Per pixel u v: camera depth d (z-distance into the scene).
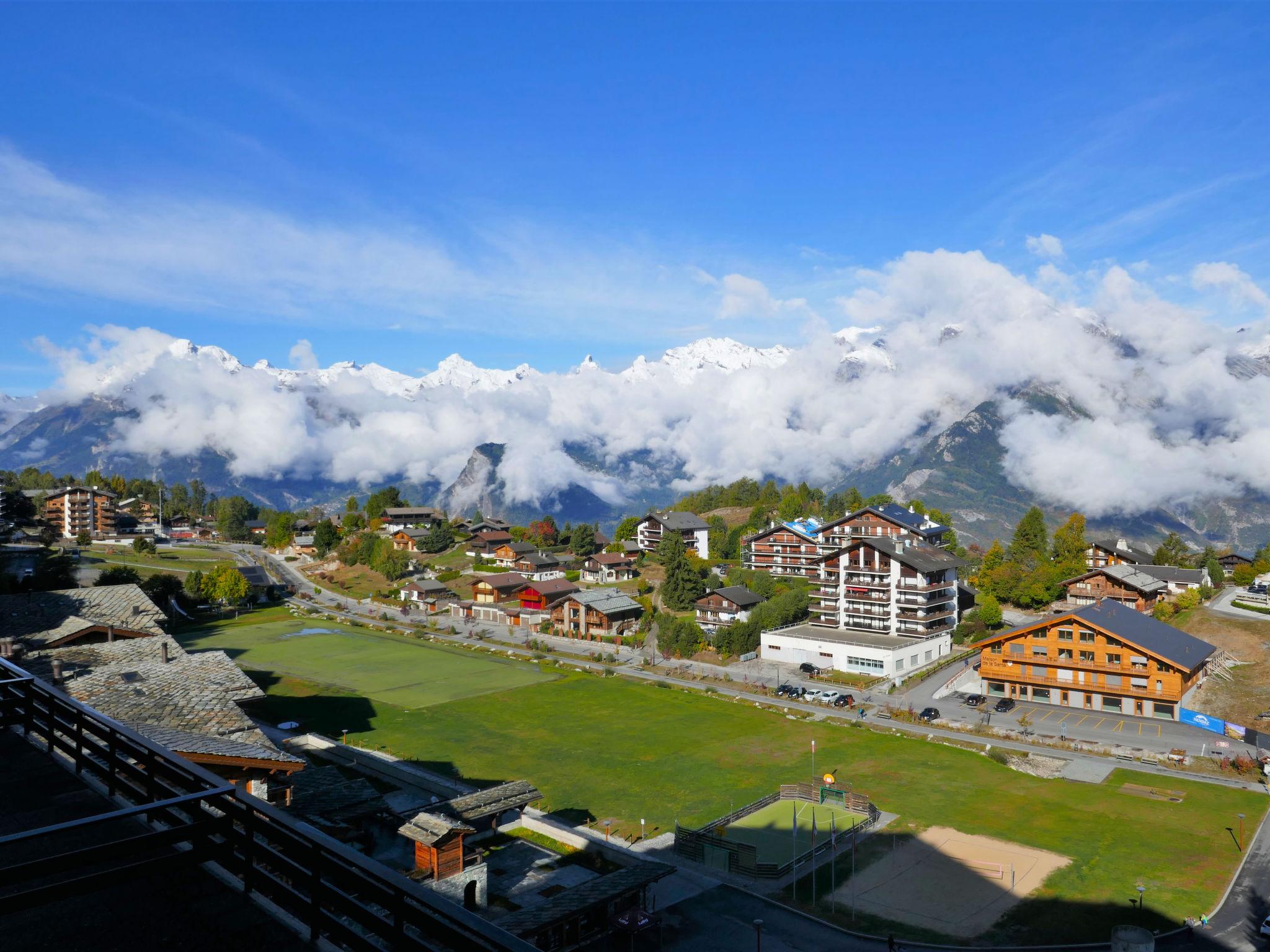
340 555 190.62
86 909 8.75
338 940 7.85
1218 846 49.81
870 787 59.88
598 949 37.31
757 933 39.47
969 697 84.75
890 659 94.56
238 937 8.15
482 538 188.75
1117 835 51.34
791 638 102.69
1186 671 76.75
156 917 8.58
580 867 45.38
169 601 130.38
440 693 87.81
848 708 82.31
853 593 108.69
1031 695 85.56
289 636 120.81
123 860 10.00
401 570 169.12
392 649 111.62
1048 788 59.88
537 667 101.19
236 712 44.03
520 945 5.90
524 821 51.47
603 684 92.19
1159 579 127.19
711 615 121.19
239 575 143.12
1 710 14.39
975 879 45.31
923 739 71.88
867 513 132.62
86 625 63.44
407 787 56.81
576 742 70.56
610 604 120.88
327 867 7.79
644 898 41.03
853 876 45.69
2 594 70.62
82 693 43.28
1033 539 146.12
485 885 41.00
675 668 99.94
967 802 56.88
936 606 106.12
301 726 74.69
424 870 39.88
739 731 74.12
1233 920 41.25
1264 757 65.06
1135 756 66.75
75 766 12.62
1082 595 115.31
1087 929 40.16
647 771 63.12
